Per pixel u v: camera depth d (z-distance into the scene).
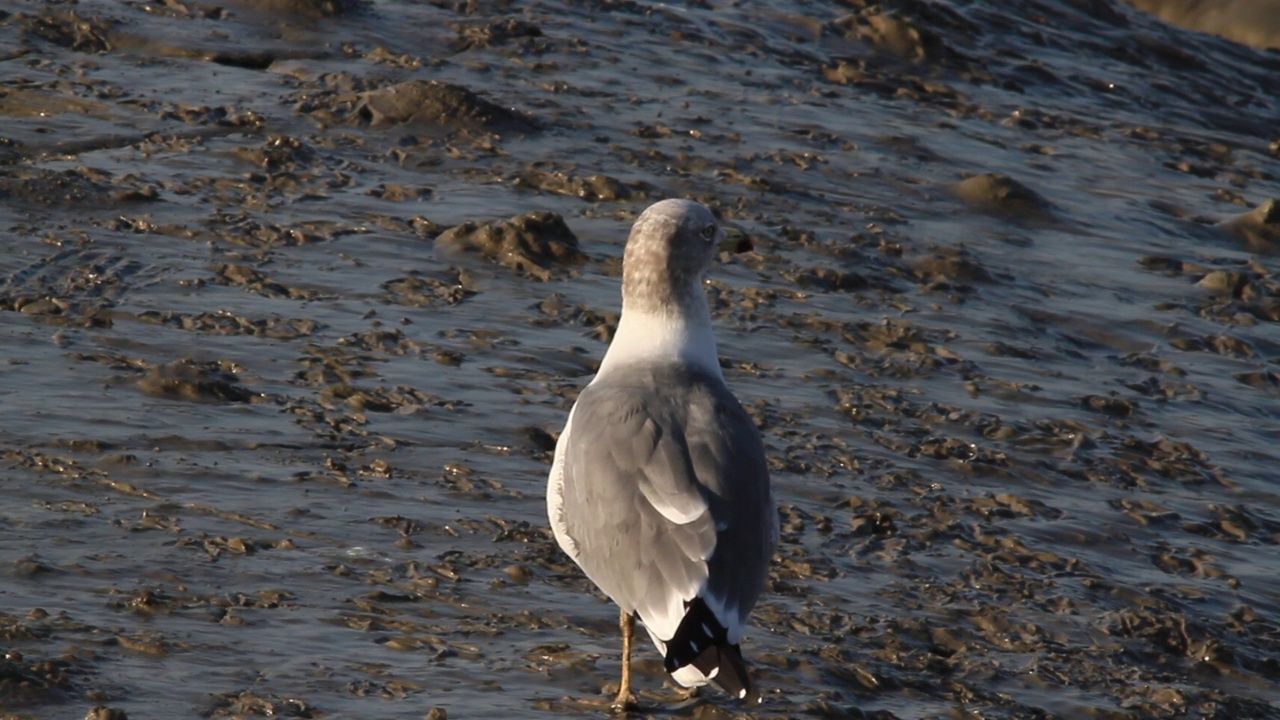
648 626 7.70
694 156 19.42
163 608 8.76
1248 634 10.30
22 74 19.22
